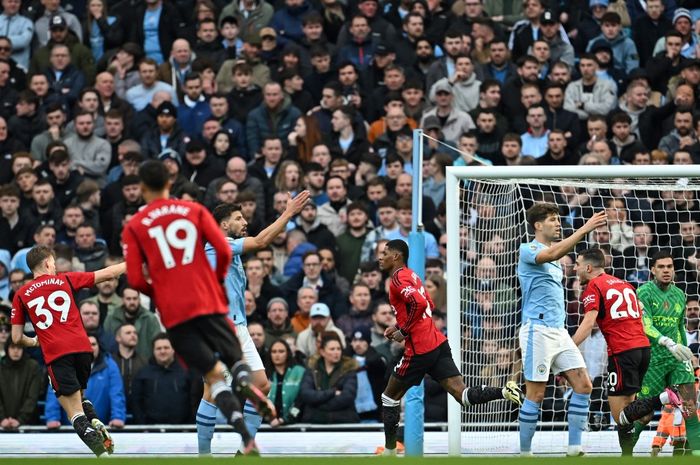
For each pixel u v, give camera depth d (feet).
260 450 126.62
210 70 183.21
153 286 76.07
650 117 177.06
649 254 150.00
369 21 189.88
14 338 106.42
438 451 127.54
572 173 119.75
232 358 75.97
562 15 195.00
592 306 113.39
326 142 172.76
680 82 183.93
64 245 153.48
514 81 177.99
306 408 135.13
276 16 196.03
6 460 71.51
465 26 191.11
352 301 145.89
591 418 136.56
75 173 169.99
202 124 179.83
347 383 135.54
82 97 178.50
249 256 151.12
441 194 162.40
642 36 193.26
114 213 162.50
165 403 136.26
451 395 109.19
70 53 192.13
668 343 114.83
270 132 176.14
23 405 137.80
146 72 184.34
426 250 154.10
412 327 106.93
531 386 111.45
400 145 169.17
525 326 111.34
